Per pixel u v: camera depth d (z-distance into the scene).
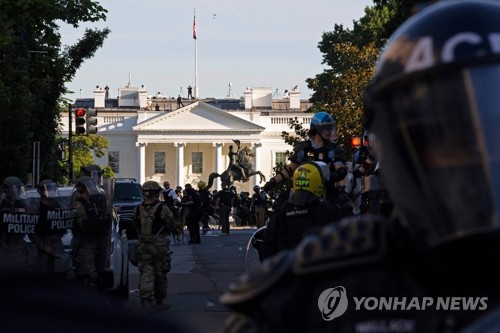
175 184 160.88
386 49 3.15
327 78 109.75
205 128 159.50
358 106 73.81
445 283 2.76
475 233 2.78
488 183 2.88
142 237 22.33
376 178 17.39
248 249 14.02
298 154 16.22
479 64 2.88
